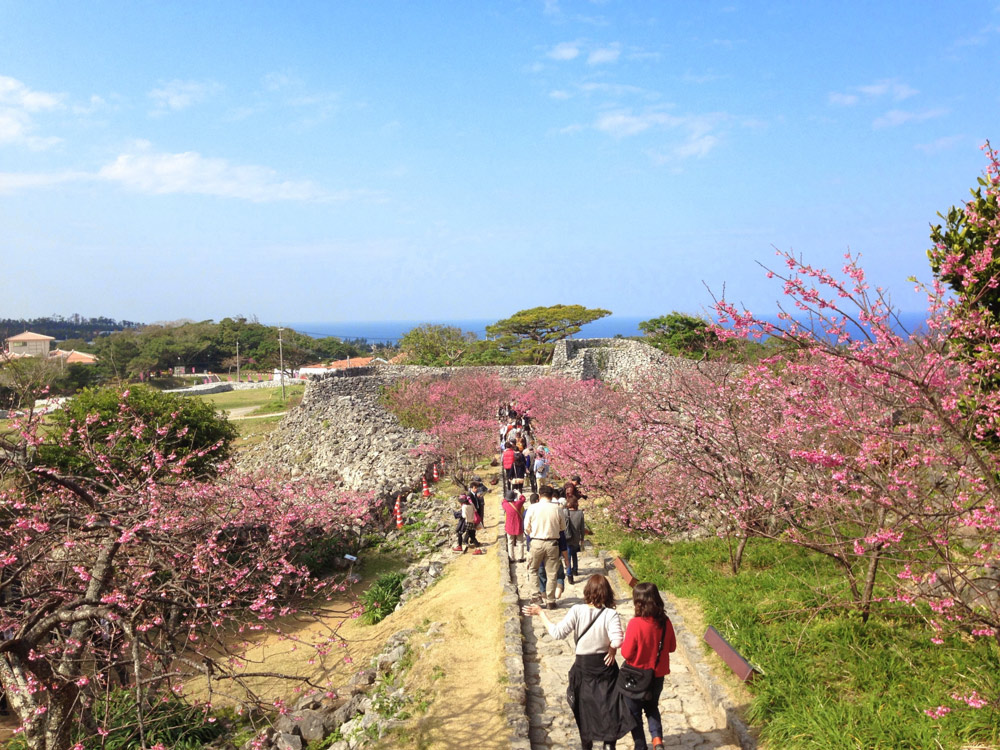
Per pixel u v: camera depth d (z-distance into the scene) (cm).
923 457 562
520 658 775
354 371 4359
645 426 1052
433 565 1488
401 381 4053
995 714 490
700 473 935
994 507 490
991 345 537
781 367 716
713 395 959
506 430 2003
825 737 511
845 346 556
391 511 2042
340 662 1114
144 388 2255
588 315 7038
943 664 578
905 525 585
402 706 748
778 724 549
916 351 554
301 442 3509
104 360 8381
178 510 966
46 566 814
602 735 523
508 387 3988
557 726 657
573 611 557
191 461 1903
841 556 688
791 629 698
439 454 2525
